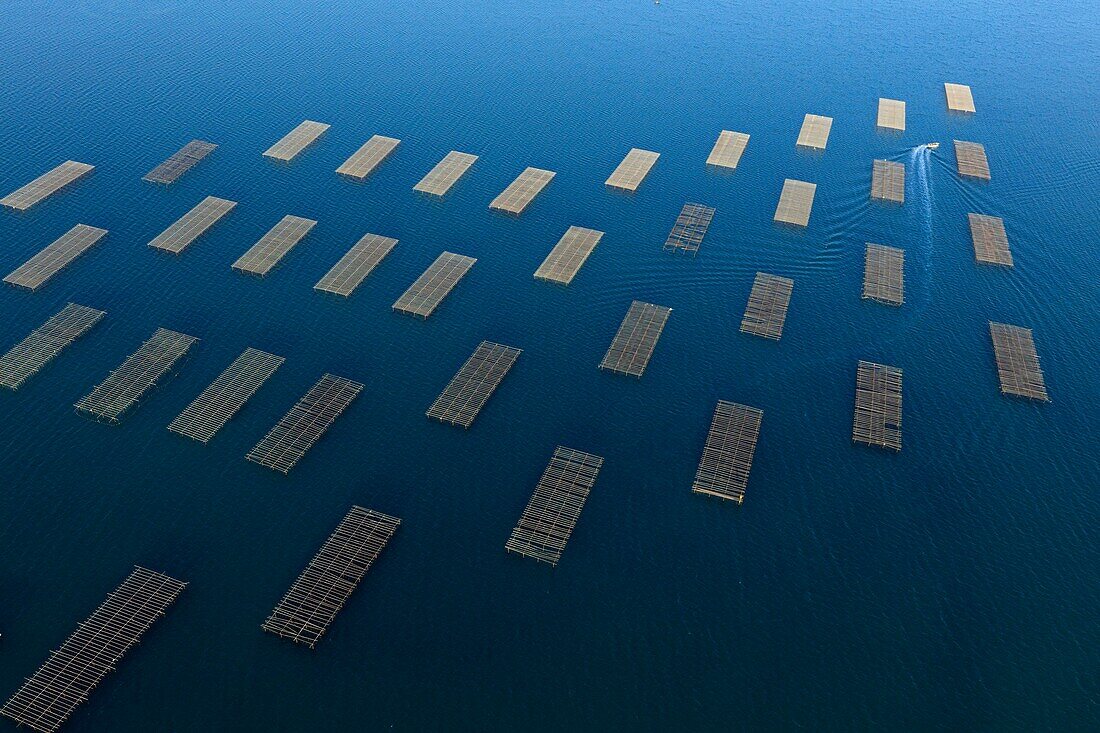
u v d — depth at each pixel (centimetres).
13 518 11456
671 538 11594
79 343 14350
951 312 15638
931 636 10538
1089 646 10456
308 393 13500
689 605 10825
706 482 12281
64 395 13350
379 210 18175
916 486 12369
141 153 19850
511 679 10000
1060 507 12106
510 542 11431
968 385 14062
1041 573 11262
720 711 9781
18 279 15525
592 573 11125
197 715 9519
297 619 10394
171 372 13838
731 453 12688
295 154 19938
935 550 11519
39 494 11794
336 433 12925
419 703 9738
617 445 12925
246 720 9506
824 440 13062
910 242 17500
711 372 14275
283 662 10038
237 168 19412
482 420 13262
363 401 13538
